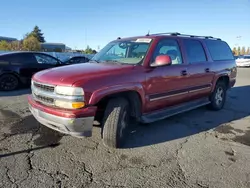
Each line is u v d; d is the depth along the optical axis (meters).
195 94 5.04
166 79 4.12
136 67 3.69
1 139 3.74
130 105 3.71
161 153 3.42
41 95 3.27
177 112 4.47
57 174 2.79
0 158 3.13
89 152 3.39
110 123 3.34
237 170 2.99
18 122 4.56
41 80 3.30
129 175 2.82
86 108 2.99
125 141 3.66
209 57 5.45
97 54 4.70
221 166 3.09
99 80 3.14
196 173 2.90
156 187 2.60
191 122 4.95
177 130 4.42
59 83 3.04
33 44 47.78
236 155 3.42
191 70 4.73
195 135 4.19
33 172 2.82
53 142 3.69
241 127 4.70
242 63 27.31
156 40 4.14
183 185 2.64
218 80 5.89
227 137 4.13
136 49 4.12
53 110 3.06
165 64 3.73
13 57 8.18
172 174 2.87
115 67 3.59
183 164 3.12
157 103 4.07
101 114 3.60
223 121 5.09
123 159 3.21
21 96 7.11
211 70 5.39
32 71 8.55
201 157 3.33
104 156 3.28
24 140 3.73
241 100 7.57
